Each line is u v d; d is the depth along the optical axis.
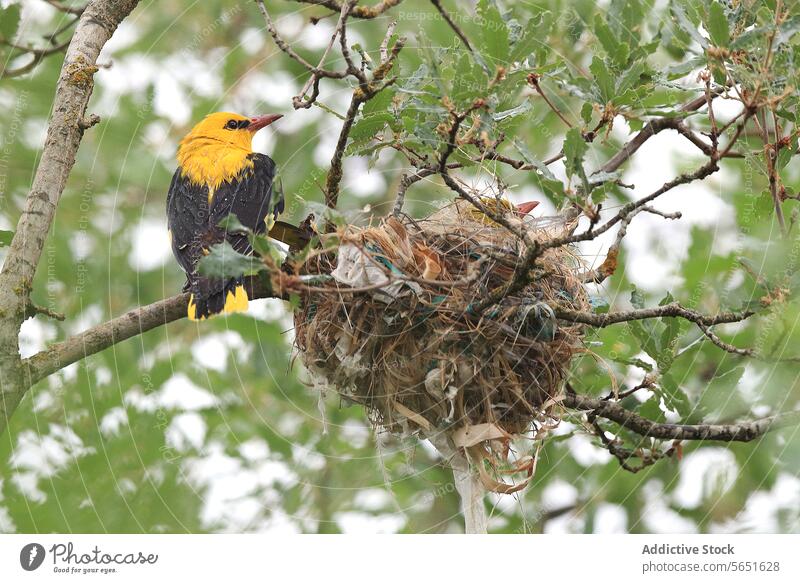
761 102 6.83
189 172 10.98
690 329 10.38
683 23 7.59
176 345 12.89
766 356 8.28
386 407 8.48
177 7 13.83
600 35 8.12
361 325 8.24
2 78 12.89
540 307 8.16
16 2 11.09
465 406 8.23
